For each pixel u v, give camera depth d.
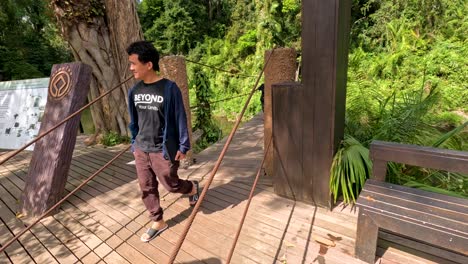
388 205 1.44
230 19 17.03
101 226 2.18
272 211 2.19
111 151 4.30
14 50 13.55
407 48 8.23
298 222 2.02
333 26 1.73
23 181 3.21
